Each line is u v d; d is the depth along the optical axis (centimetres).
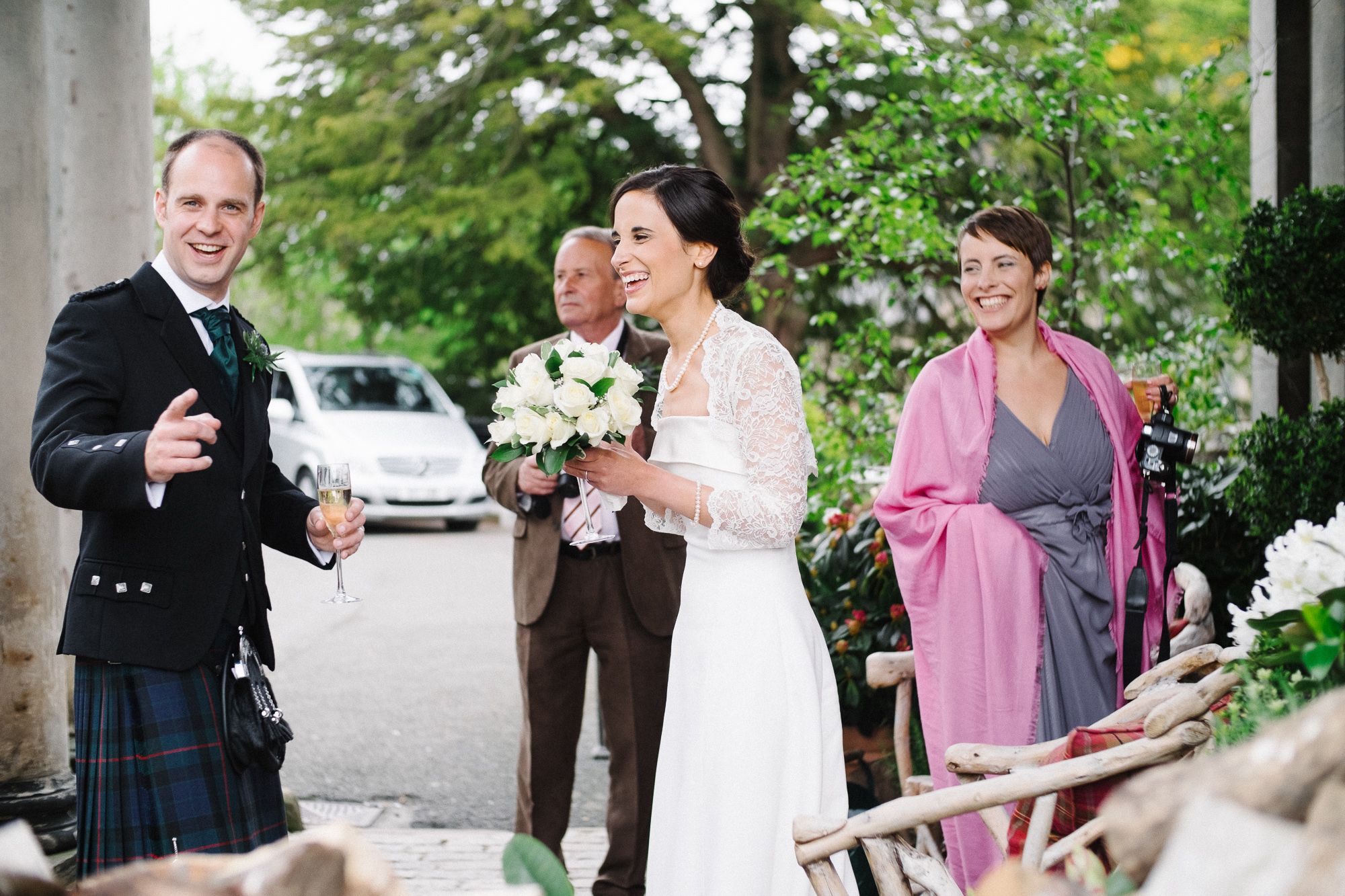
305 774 536
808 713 250
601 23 1431
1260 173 523
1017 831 211
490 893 136
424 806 493
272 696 263
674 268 257
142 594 245
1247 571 408
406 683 700
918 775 390
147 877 119
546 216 1491
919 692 327
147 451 220
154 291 255
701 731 252
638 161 1521
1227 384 673
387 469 1293
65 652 247
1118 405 327
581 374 251
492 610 917
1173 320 767
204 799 245
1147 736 186
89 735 245
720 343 256
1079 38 559
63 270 451
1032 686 309
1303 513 347
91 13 447
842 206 564
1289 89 495
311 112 1544
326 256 1617
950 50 586
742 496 244
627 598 361
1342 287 361
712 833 249
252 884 117
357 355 1438
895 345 871
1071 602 312
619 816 363
